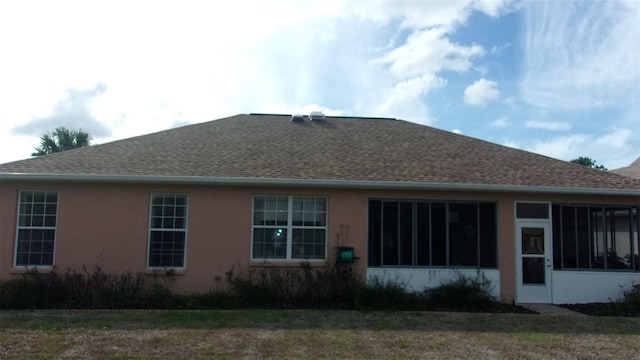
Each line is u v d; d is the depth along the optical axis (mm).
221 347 8031
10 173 12648
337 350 7965
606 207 14312
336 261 13375
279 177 13266
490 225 14031
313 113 19031
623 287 13961
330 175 13633
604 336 9273
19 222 12992
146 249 13094
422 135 17938
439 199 13922
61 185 13055
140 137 16047
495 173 14609
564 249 14117
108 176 12742
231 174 13289
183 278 13086
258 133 16969
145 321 9898
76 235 12977
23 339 8336
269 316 10664
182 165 13742
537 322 10555
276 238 13523
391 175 13898
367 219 13664
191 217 13250
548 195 14133
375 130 18172
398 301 12406
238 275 13188
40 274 12633
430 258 13781
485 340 8797
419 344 8422
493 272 13773
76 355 7465
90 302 12227
